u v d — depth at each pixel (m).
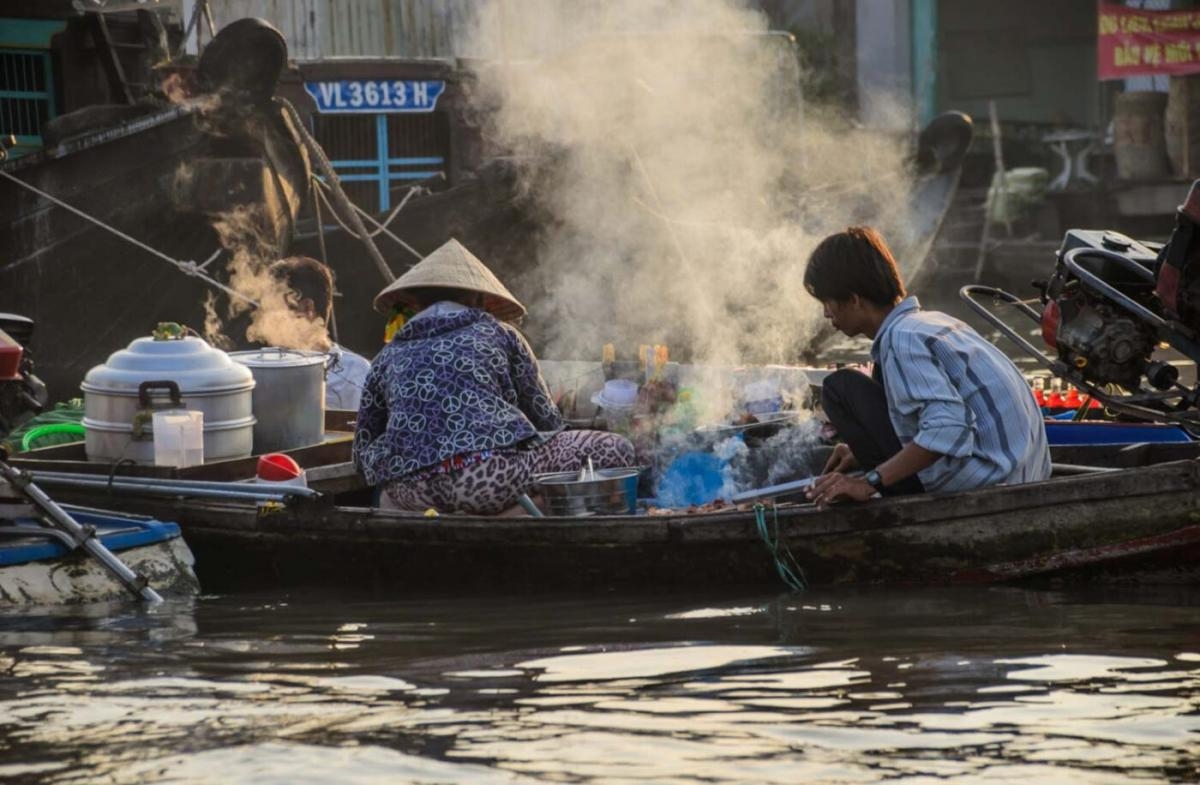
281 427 20.28
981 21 75.44
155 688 12.10
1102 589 15.25
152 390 18.77
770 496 17.38
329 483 19.41
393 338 18.17
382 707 11.38
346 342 40.72
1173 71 65.06
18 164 37.94
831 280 15.47
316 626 14.64
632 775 9.66
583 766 9.85
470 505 17.03
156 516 17.98
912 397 15.11
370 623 14.75
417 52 53.03
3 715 11.34
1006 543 15.38
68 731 10.86
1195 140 64.19
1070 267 16.92
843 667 12.34
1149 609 14.26
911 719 10.80
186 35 44.50
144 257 38.91
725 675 12.17
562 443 17.69
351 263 40.06
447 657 13.09
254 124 38.25
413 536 16.69
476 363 17.36
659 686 11.86
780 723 10.76
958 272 61.09
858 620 14.12
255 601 16.14
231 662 13.05
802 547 15.77
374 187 45.41
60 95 44.53
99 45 43.25
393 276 39.16
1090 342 16.91
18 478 16.12
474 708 11.30
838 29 71.06
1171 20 64.75
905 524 15.51
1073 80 76.56
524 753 10.14
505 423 17.16
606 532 16.11
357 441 17.98
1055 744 10.19
